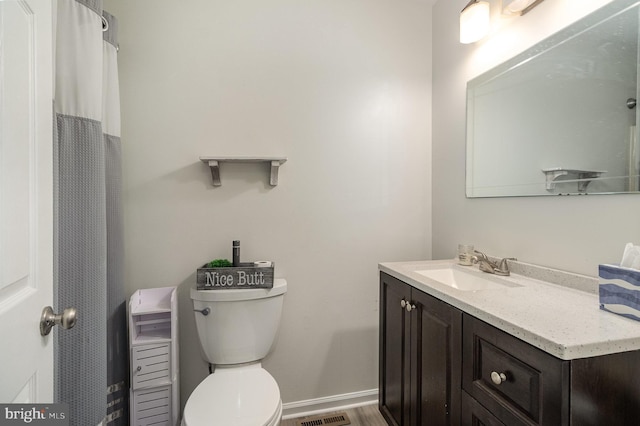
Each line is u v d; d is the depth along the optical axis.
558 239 1.11
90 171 1.08
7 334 0.50
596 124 0.97
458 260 1.57
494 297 0.96
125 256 1.48
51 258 0.68
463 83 1.60
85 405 1.04
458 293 1.00
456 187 1.67
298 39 1.65
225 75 1.57
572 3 1.05
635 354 0.67
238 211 1.60
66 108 1.03
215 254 1.57
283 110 1.64
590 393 0.63
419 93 1.85
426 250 1.88
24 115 0.58
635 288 0.74
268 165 1.62
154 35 1.49
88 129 1.08
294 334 1.68
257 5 1.60
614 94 0.92
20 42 0.57
